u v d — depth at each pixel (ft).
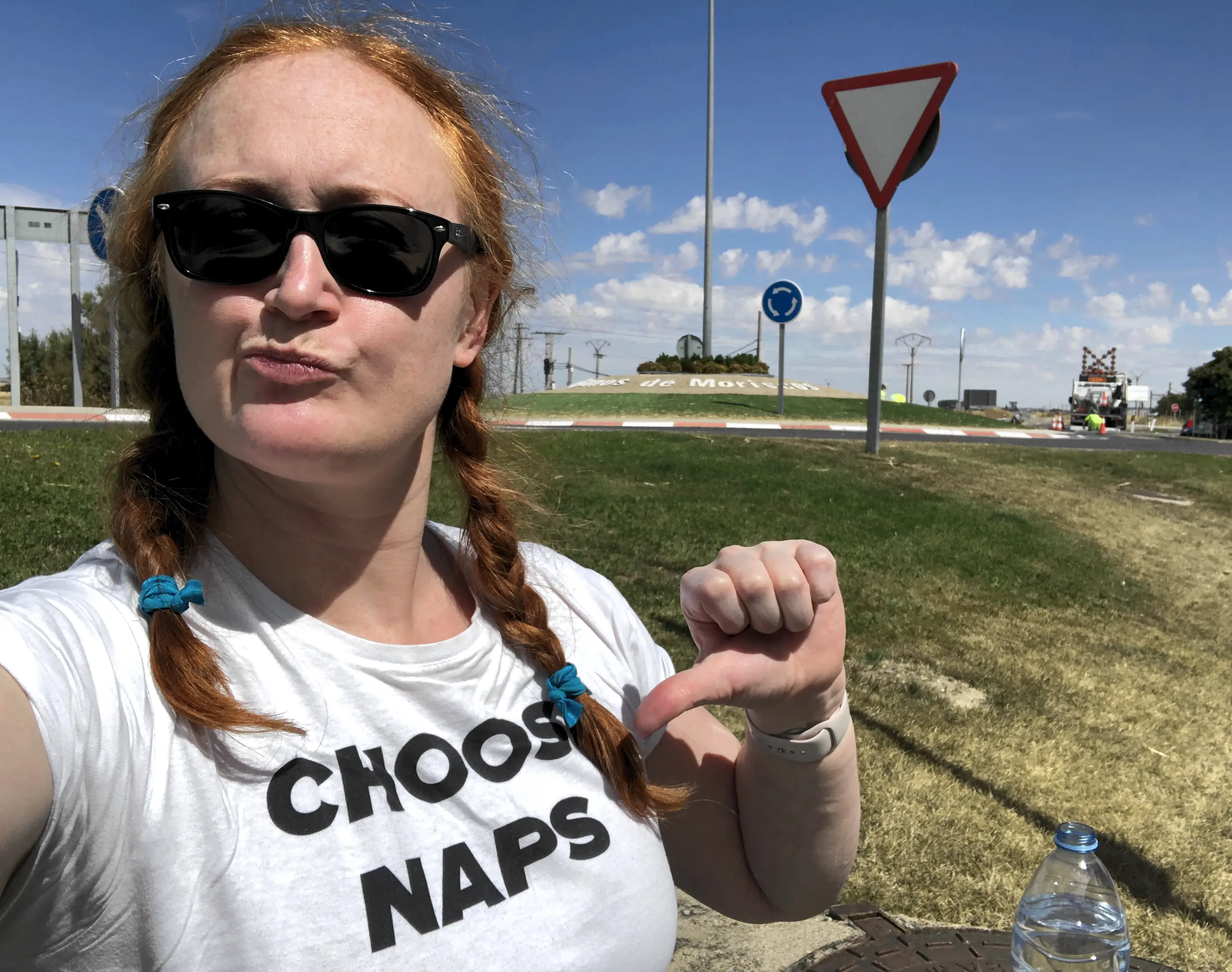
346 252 3.17
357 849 3.11
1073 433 76.43
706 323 102.27
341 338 3.14
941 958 8.93
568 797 3.72
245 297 3.08
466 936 3.22
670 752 4.74
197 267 3.10
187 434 3.56
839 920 9.57
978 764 13.53
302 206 3.16
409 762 3.36
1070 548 26.71
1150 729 15.51
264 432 3.07
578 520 22.76
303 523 3.48
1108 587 23.90
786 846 4.57
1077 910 7.24
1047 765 13.75
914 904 10.10
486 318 4.19
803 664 3.92
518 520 4.96
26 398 80.07
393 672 3.43
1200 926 10.37
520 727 3.74
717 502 27.09
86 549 16.80
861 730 14.15
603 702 4.33
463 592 4.18
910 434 58.65
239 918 2.85
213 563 3.36
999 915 10.01
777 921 4.98
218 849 2.87
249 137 3.19
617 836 3.78
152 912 2.77
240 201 3.08
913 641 18.16
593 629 4.64
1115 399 147.02
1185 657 19.57
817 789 4.40
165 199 3.13
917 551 24.22
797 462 35.19
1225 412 177.17
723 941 9.23
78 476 22.80
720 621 3.81
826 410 71.36
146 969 2.80
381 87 3.48
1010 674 17.13
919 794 12.44
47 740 2.57
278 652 3.26
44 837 2.61
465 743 3.55
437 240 3.38
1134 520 32.24
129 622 3.01
